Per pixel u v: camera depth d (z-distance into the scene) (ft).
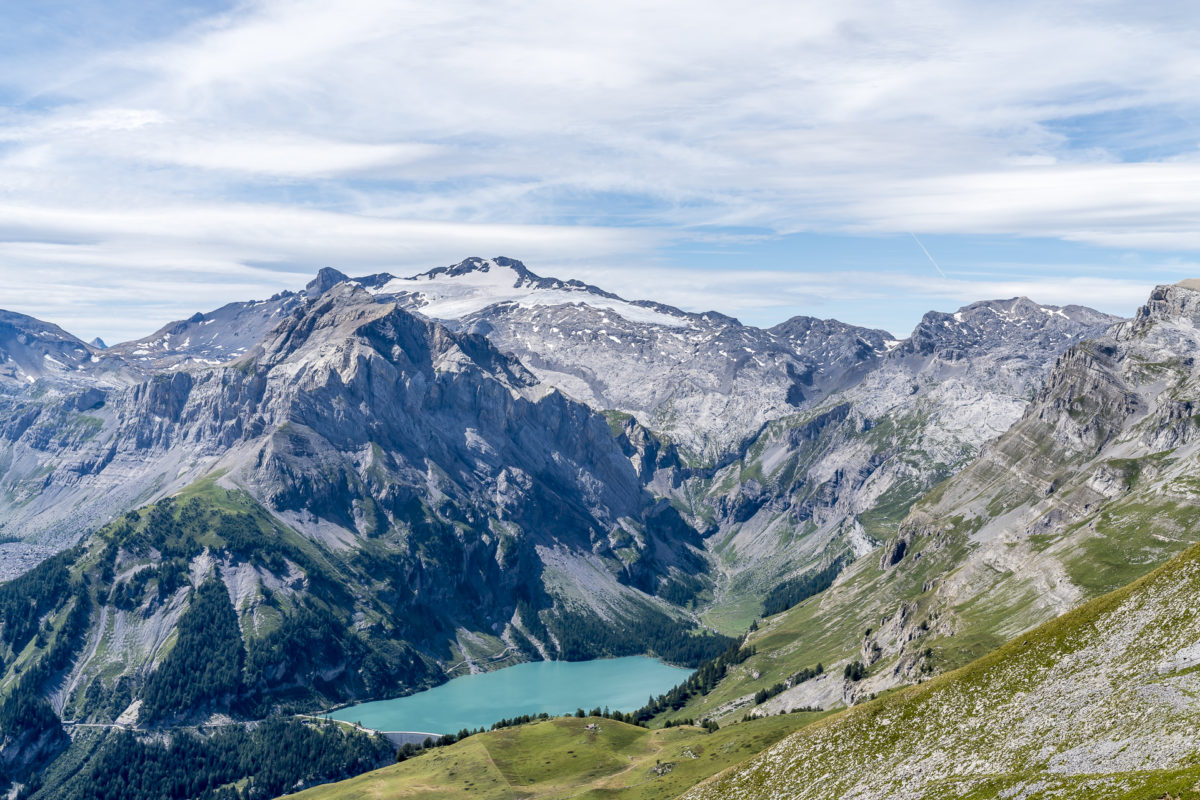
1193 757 386.32
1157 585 509.35
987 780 458.50
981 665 554.87
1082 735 451.12
